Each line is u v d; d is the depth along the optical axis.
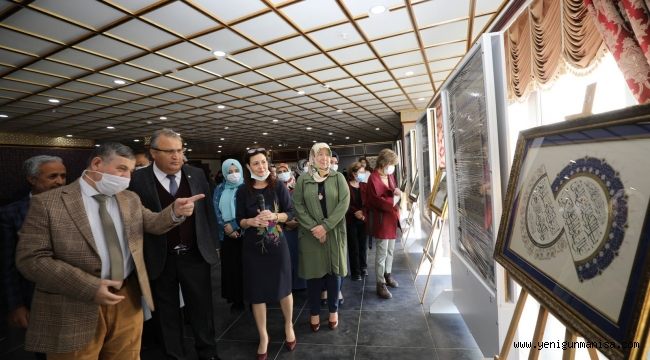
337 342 2.08
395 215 2.79
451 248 2.39
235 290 2.63
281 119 9.16
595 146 0.76
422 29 3.71
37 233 1.07
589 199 0.75
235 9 3.08
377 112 9.07
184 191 1.78
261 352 1.91
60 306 1.10
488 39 1.45
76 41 3.46
